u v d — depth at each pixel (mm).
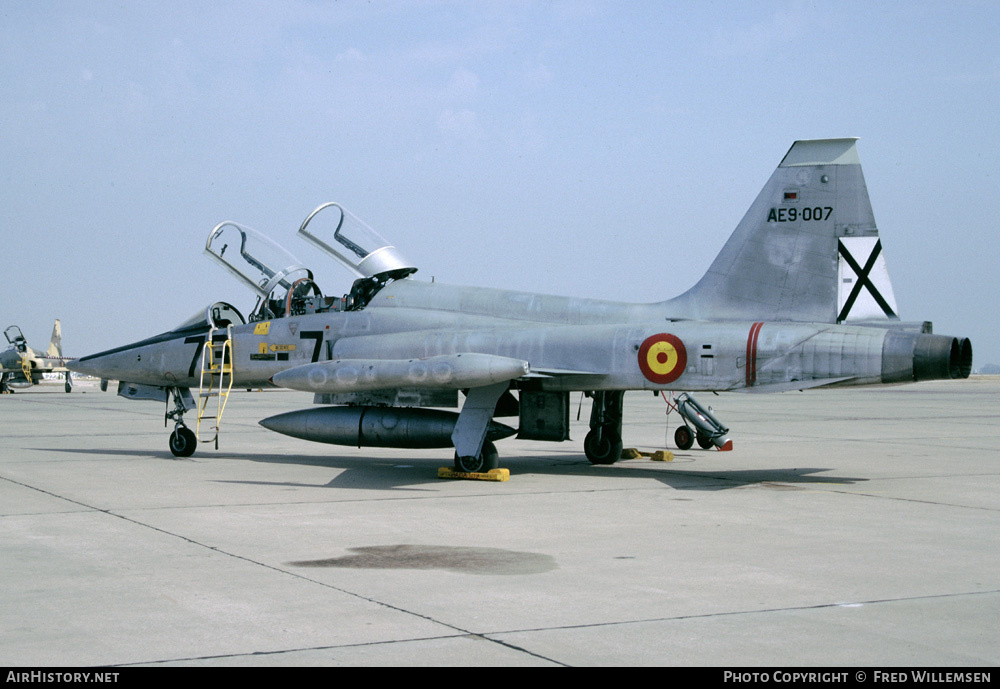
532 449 18062
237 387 15977
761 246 12461
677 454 16766
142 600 6246
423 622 5738
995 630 5582
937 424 24484
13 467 14328
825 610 6023
